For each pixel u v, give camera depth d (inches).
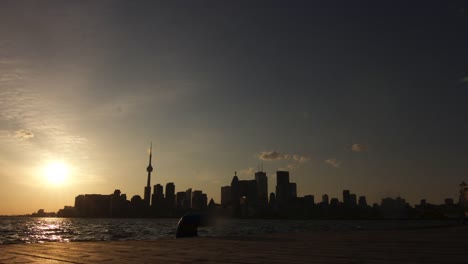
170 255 394.3
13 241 2134.6
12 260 356.5
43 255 400.2
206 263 322.0
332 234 910.4
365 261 321.7
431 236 765.9
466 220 1909.4
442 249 440.5
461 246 489.1
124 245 547.5
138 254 408.5
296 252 421.7
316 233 983.6
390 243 551.8
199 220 951.6
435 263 301.0
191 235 932.6
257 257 370.3
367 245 514.6
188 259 356.8
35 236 2714.1
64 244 558.6
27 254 411.2
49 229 4350.4
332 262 318.3
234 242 605.3
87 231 3641.7
